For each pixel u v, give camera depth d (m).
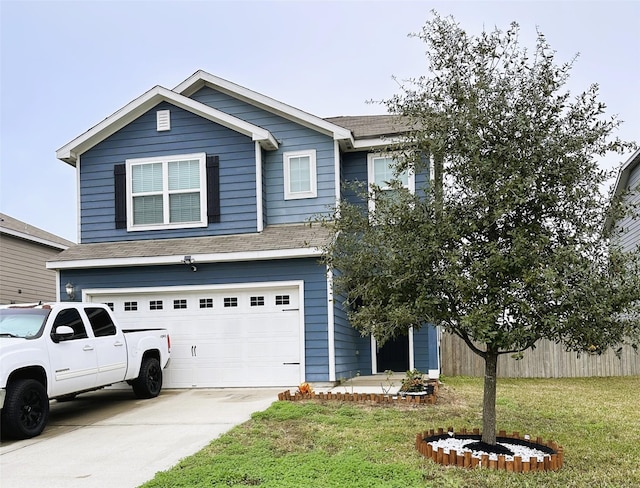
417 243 6.09
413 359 14.38
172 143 13.82
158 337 11.61
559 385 13.03
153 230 13.68
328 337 11.79
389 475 5.62
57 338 8.74
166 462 6.46
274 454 6.53
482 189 6.08
